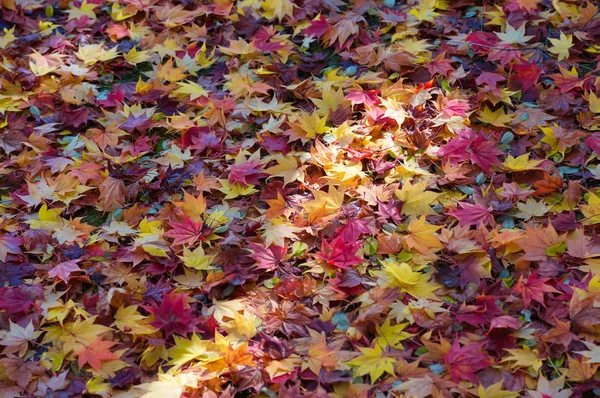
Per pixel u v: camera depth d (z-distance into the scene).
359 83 3.58
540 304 2.55
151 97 3.58
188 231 2.86
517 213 2.94
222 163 3.25
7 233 2.92
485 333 2.47
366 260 2.78
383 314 2.55
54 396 2.32
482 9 4.00
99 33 4.12
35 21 4.13
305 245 2.84
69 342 2.47
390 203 2.95
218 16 4.13
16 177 3.19
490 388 2.24
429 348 2.40
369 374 2.39
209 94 3.62
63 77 3.69
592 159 3.14
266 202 3.08
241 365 2.38
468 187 3.05
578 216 2.95
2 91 3.63
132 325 2.53
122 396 2.30
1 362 2.40
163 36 4.01
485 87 3.43
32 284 2.69
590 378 2.32
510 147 3.25
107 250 2.88
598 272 2.64
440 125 3.30
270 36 3.88
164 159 3.26
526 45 3.74
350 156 3.18
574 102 3.37
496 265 2.73
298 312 2.57
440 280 2.68
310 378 2.34
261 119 3.46
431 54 3.75
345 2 4.19
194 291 2.70
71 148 3.34
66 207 3.07
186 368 2.42
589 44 3.71
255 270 2.74
